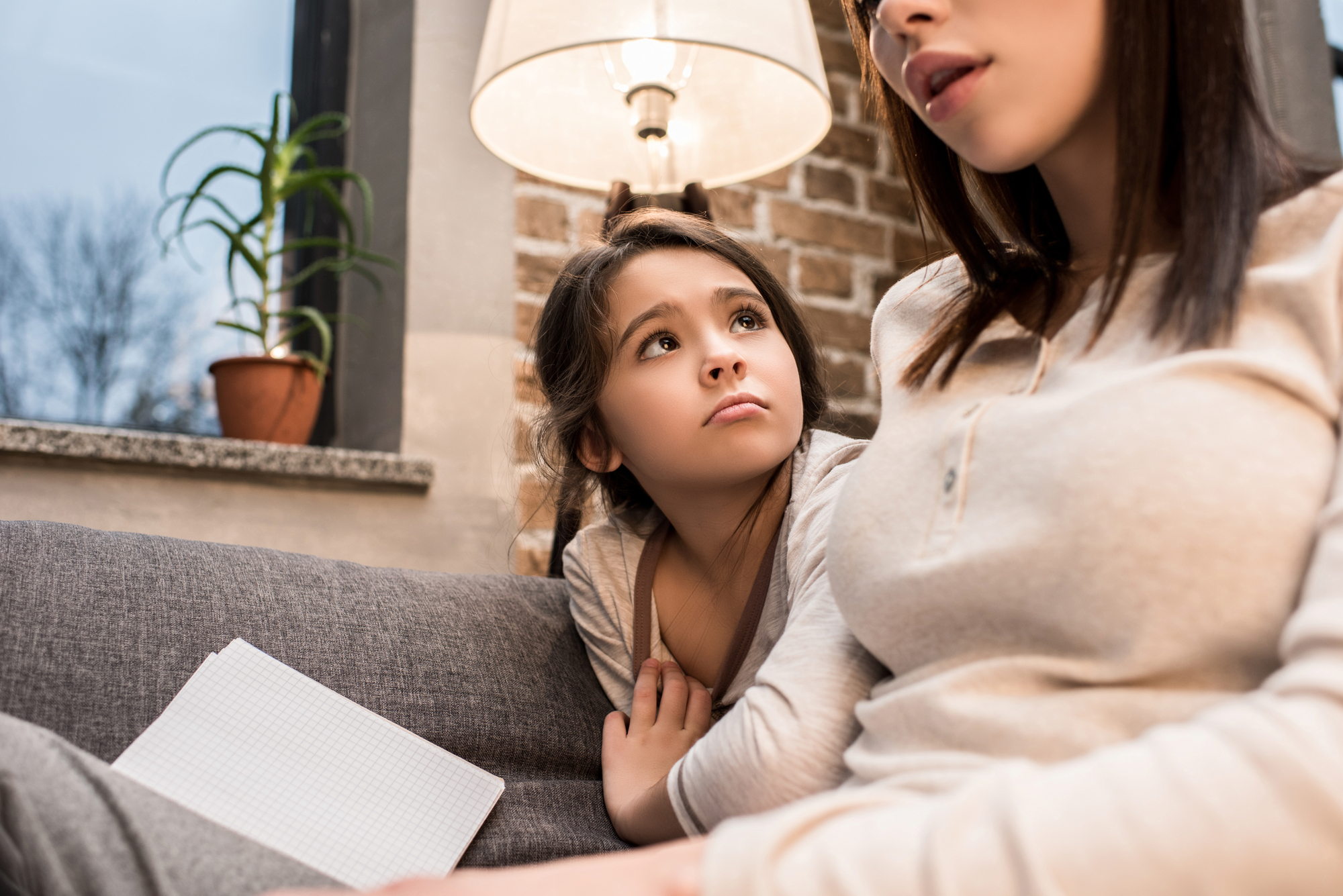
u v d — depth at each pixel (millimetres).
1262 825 308
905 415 568
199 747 672
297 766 688
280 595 816
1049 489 436
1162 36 477
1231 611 398
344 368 1787
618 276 873
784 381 823
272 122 1753
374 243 1765
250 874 488
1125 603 412
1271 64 2074
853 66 2055
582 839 740
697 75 1404
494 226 1714
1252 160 464
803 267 1897
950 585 465
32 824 441
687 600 890
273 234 1847
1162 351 453
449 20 1781
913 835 347
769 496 843
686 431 808
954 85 490
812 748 561
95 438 1348
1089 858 318
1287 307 433
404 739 735
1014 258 625
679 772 643
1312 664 334
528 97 1358
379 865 658
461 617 879
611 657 900
